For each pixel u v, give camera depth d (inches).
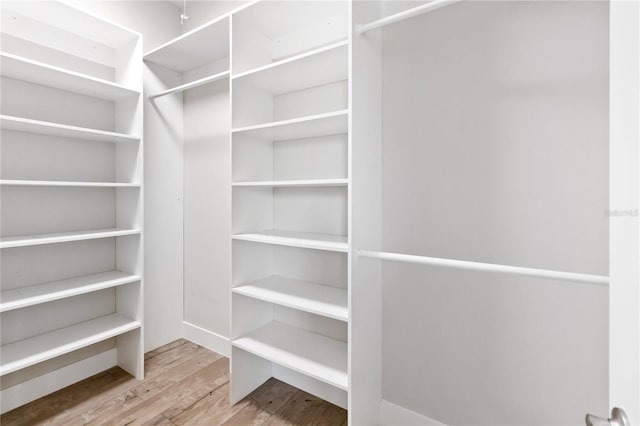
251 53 73.7
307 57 59.2
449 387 60.3
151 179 94.7
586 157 47.1
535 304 52.1
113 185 75.6
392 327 65.6
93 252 85.2
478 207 55.8
